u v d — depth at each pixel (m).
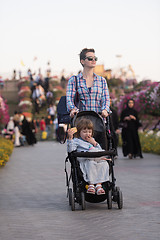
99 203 6.87
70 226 5.29
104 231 4.99
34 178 10.38
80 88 6.74
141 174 10.62
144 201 6.92
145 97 24.48
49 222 5.55
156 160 14.47
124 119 15.20
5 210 6.46
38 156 18.03
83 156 6.07
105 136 6.38
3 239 4.73
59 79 61.53
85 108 6.77
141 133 23.20
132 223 5.36
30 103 47.56
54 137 35.28
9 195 7.89
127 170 11.53
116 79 57.75
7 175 11.05
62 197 7.57
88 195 6.26
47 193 8.05
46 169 12.50
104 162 6.17
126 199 7.14
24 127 27.38
